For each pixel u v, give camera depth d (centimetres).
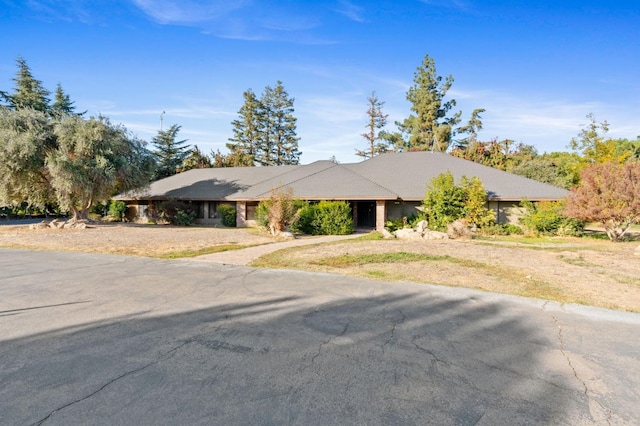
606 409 284
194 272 849
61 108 4069
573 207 1616
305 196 2161
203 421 261
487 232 1898
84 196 2156
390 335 446
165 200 2770
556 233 1820
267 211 1902
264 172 3000
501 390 312
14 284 718
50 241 1529
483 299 616
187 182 3052
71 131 2059
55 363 358
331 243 1459
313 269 904
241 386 314
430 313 538
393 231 1988
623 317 518
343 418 267
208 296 631
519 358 379
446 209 1939
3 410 273
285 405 284
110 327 468
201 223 2794
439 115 4416
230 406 282
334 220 1933
